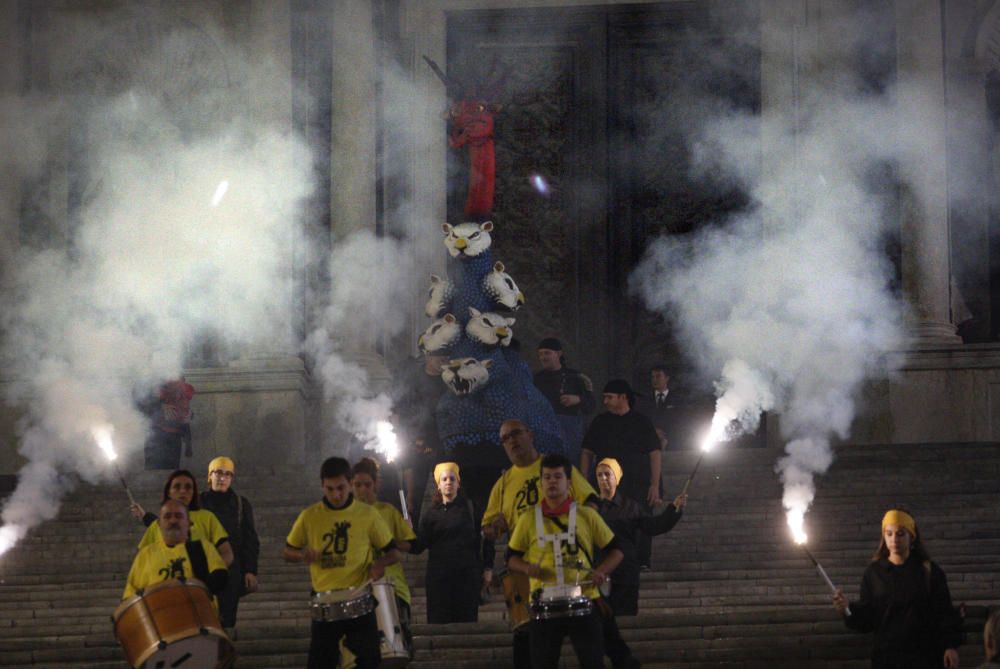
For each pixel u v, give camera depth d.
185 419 38.91
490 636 23.78
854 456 35.78
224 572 20.52
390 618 20.80
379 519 20.52
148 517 23.11
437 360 26.86
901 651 18.98
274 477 35.91
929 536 30.28
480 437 26.27
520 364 26.98
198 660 19.61
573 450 30.05
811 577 28.06
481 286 26.81
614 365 46.38
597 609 19.64
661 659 22.97
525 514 19.69
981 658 22.52
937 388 41.53
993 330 44.34
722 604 26.23
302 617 26.22
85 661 23.94
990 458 35.62
